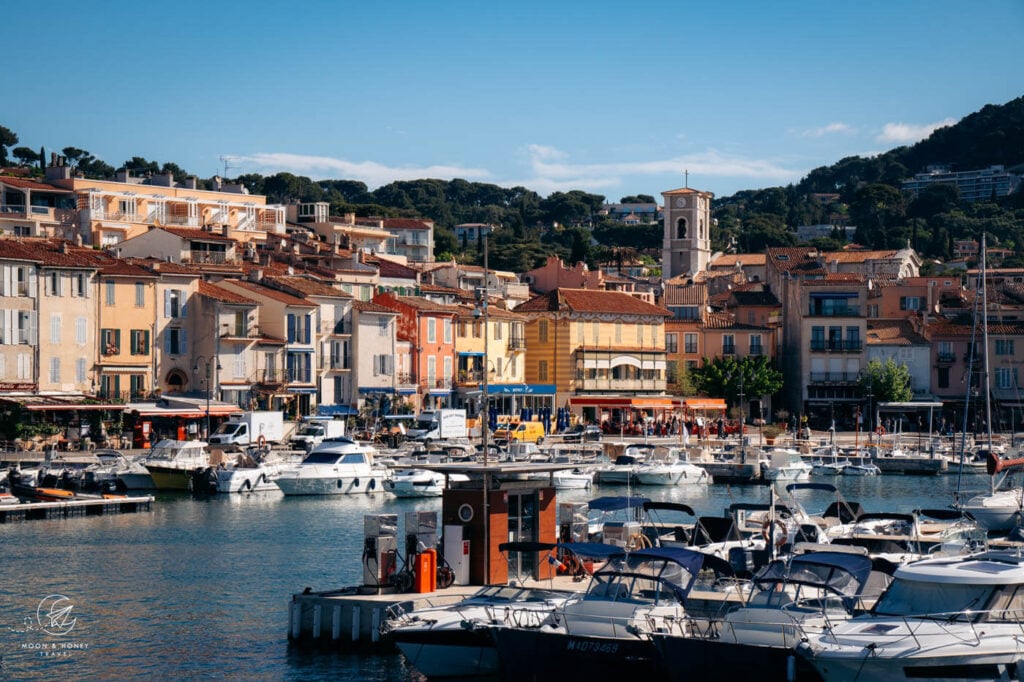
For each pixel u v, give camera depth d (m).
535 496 51.66
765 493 105.38
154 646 49.19
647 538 56.22
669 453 114.25
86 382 116.00
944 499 100.62
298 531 76.81
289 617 48.50
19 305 111.62
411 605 46.72
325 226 199.50
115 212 169.25
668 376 172.38
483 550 49.47
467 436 129.62
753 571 49.62
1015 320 173.25
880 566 43.41
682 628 41.72
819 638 39.38
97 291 117.19
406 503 92.31
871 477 122.06
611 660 41.16
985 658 38.47
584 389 154.12
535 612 44.50
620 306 160.00
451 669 44.09
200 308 123.38
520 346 154.12
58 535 74.50
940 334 167.25
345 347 134.25
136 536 74.25
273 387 125.62
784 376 172.12
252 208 186.75
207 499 92.94
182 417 116.25
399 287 155.50
